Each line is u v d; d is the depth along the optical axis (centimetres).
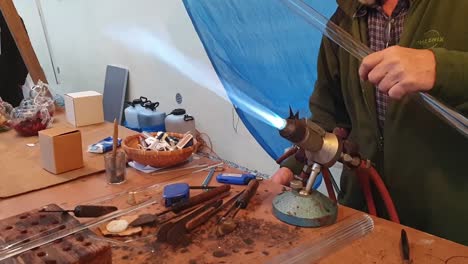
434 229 103
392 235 80
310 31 171
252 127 208
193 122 228
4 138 150
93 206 88
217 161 126
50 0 347
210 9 212
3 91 208
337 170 143
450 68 75
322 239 79
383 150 110
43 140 116
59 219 77
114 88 294
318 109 127
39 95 175
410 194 105
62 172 116
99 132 156
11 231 72
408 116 101
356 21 112
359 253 74
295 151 105
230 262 71
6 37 202
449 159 99
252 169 215
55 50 366
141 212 90
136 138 128
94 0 295
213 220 86
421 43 98
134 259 72
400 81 75
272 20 184
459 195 99
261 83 198
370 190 102
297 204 85
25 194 103
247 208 92
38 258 62
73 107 162
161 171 117
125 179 112
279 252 74
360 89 111
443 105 78
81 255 63
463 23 94
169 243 77
